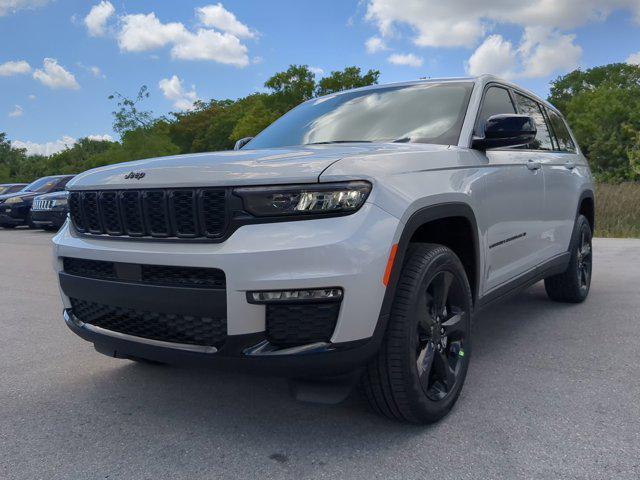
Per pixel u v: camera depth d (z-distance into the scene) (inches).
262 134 155.4
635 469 85.7
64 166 3139.8
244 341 88.4
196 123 2655.0
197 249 90.1
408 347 94.8
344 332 87.2
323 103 159.0
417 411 98.1
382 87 154.3
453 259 107.1
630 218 526.9
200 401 116.9
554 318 179.9
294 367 87.7
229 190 88.9
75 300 112.2
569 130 215.6
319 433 100.9
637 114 1520.7
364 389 98.3
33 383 129.0
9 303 217.6
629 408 108.1
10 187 788.0
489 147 125.1
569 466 87.0
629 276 252.8
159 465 90.5
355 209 88.7
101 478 86.8
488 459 89.8
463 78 146.2
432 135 127.3
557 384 121.5
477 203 118.6
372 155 97.9
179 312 91.9
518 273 147.9
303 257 85.3
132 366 140.3
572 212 188.2
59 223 563.2
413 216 96.2
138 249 96.0
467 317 112.7
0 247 438.0
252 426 104.4
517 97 163.9
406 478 85.0
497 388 120.0
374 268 87.9
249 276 86.1
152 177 96.3
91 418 109.3
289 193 87.4
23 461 92.4
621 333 160.9
